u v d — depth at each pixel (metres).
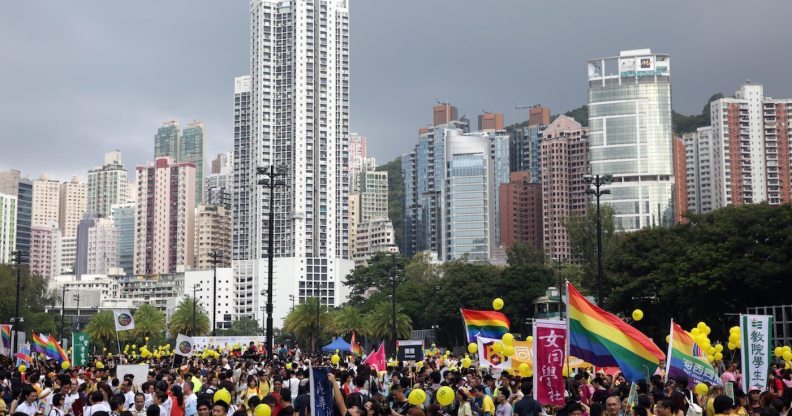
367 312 166.50
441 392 18.23
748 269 74.69
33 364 45.91
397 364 45.16
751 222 79.38
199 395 21.61
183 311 157.50
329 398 17.58
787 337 69.00
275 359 47.31
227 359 48.31
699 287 77.94
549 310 131.88
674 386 22.81
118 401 21.31
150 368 40.22
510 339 26.77
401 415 19.44
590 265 135.12
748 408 21.80
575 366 33.75
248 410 21.14
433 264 196.88
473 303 136.25
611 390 22.88
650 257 88.12
